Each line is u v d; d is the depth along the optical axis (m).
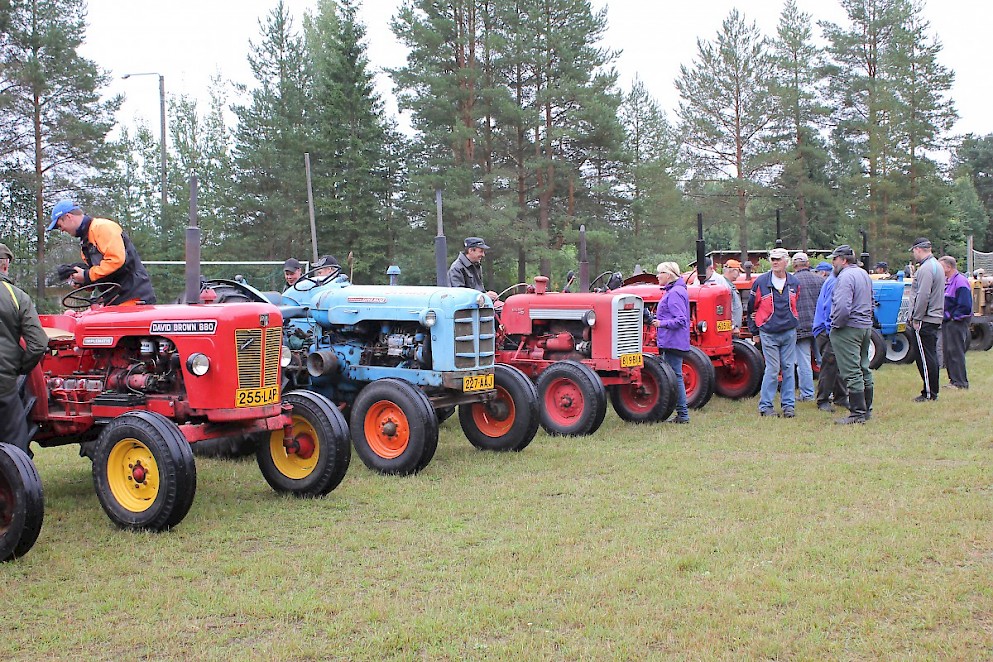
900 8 29.97
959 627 3.43
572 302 8.23
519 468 6.44
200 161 34.78
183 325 5.19
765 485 5.73
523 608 3.62
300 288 7.27
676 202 27.66
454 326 6.53
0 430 4.99
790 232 32.69
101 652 3.30
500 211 23.45
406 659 3.19
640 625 3.45
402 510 5.24
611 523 4.92
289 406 5.55
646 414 8.45
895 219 30.19
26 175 22.62
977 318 15.29
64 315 5.81
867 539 4.49
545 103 24.59
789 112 29.41
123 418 4.95
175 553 4.47
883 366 12.80
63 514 5.27
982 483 5.66
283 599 3.78
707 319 9.54
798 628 3.41
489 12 24.81
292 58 28.61
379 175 26.38
